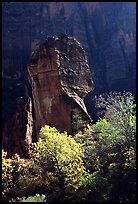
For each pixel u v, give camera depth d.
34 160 19.91
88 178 18.42
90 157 20.81
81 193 17.88
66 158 18.91
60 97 26.73
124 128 22.19
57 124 26.27
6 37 68.56
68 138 20.14
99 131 23.89
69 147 19.53
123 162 19.56
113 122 23.14
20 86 61.06
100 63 67.31
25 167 19.89
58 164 18.81
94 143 22.16
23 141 24.69
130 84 62.75
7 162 20.19
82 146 21.80
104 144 22.11
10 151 24.91
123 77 63.88
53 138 19.38
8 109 56.62
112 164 19.25
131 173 18.45
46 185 18.72
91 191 18.09
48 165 19.08
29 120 25.64
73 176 18.42
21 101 26.11
